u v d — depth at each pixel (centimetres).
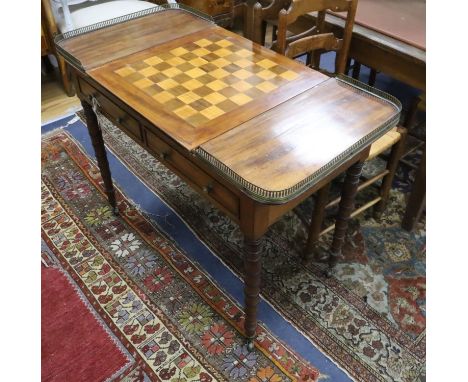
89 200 218
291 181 107
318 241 197
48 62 320
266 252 192
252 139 120
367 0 216
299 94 139
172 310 169
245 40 172
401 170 237
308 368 151
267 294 174
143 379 149
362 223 206
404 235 201
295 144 118
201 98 138
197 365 152
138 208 213
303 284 179
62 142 254
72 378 149
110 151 247
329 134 122
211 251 193
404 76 177
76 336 161
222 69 153
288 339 159
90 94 161
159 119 129
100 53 163
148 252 192
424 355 154
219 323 165
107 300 173
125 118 148
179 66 155
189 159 125
